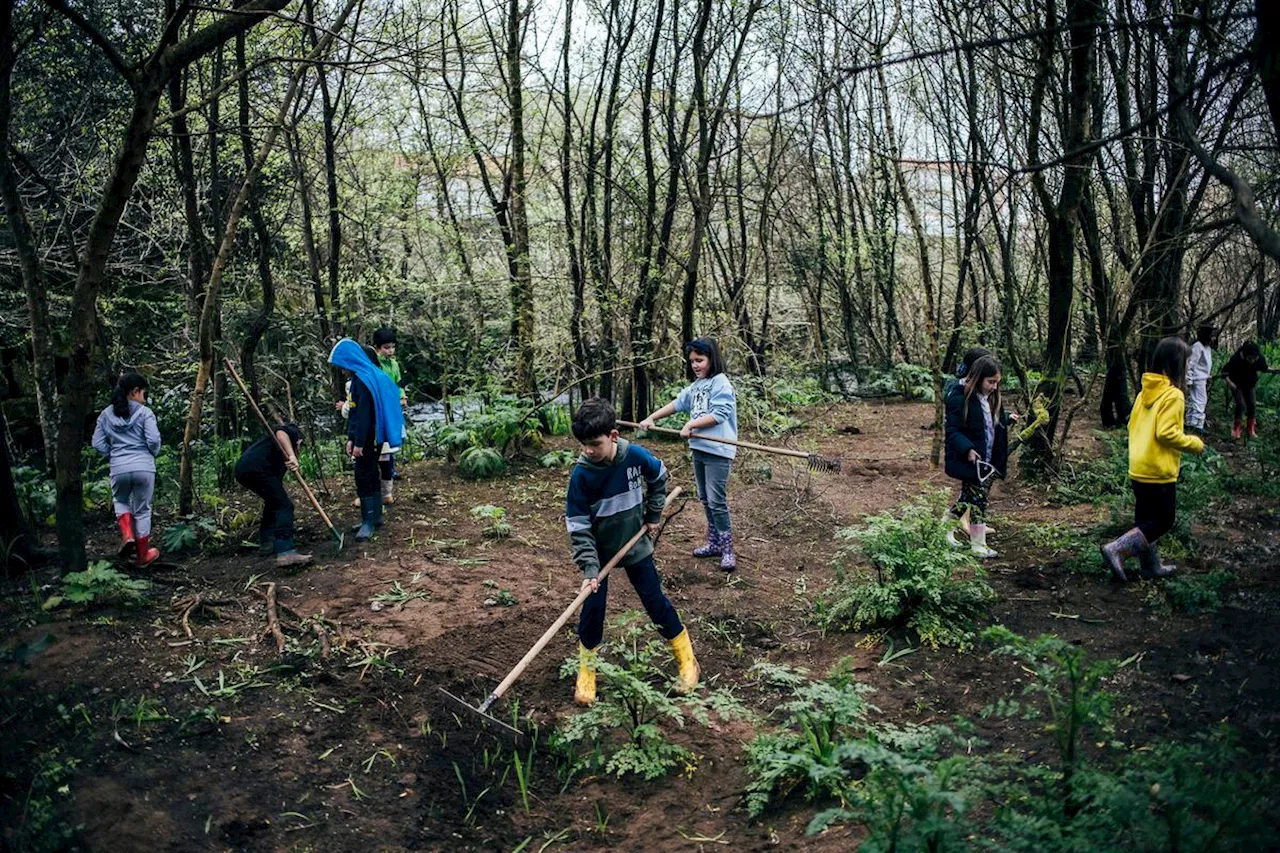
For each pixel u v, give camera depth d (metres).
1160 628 5.34
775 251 15.17
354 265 11.55
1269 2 2.78
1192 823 2.87
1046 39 7.57
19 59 9.97
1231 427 12.19
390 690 4.87
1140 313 10.45
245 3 5.49
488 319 11.06
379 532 7.32
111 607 5.59
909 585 5.53
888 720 4.63
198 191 11.09
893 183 14.91
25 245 8.29
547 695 5.00
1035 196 10.16
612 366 11.10
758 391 13.16
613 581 6.43
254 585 6.14
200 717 4.46
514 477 9.30
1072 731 3.48
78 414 5.84
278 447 6.61
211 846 3.71
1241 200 2.87
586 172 10.70
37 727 4.27
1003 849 2.97
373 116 11.40
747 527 7.83
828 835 3.80
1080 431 11.59
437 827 4.00
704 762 4.48
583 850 3.90
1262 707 4.31
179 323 12.03
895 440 11.66
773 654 5.52
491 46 9.99
